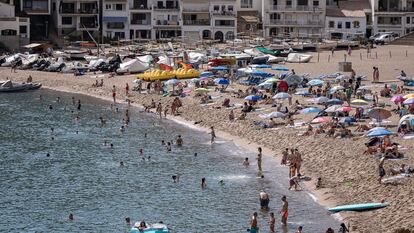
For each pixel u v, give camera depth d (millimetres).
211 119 126938
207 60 190750
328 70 170875
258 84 149250
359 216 73000
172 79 158500
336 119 108250
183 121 130875
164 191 85812
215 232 72062
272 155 101250
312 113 119625
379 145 90750
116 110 144250
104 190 86625
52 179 91625
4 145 111188
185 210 78750
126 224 74750
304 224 73000
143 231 70250
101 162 100375
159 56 194000
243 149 106500
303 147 100062
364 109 114438
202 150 106688
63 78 188375
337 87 131250
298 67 177500
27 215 77875
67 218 76750
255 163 97812
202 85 154750
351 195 79000
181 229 72938
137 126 126938
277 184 87312
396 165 83562
